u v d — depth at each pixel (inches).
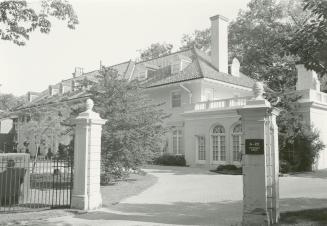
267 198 308.8
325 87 1249.4
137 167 665.6
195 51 1323.8
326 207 394.3
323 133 957.8
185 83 1143.0
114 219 359.6
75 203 418.9
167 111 1226.0
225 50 1252.5
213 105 1042.1
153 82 1257.4
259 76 1589.6
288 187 590.9
